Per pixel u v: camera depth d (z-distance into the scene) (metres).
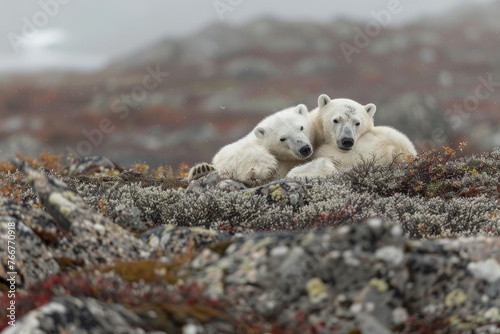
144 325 15.49
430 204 35.75
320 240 17.44
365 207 34.72
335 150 46.69
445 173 41.66
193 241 24.28
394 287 17.11
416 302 17.48
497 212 35.72
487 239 18.66
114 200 33.94
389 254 17.19
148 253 23.08
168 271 19.17
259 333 16.08
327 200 34.97
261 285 17.23
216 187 38.72
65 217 22.84
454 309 17.69
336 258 17.12
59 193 23.44
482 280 17.95
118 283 18.25
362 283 17.05
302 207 34.41
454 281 17.97
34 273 21.06
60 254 22.31
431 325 17.38
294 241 17.75
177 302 16.69
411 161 42.59
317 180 39.91
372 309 16.83
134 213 29.72
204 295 17.20
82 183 40.22
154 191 36.00
